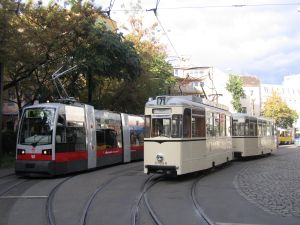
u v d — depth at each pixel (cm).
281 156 3806
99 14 2816
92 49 2897
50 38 2530
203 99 2186
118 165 2656
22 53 2434
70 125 2067
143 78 3875
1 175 2038
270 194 1474
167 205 1273
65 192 1505
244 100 9900
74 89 3167
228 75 8669
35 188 1612
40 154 1923
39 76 3033
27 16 2548
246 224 1020
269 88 11444
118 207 1226
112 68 3089
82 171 2256
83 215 1102
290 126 9331
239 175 2102
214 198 1399
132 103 3884
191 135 1923
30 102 3017
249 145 3266
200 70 8294
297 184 1736
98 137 2377
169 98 1869
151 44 4409
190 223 1031
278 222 1042
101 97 3812
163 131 1844
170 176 2045
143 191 1535
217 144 2325
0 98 2383
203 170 2191
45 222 1025
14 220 1049
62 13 2630
